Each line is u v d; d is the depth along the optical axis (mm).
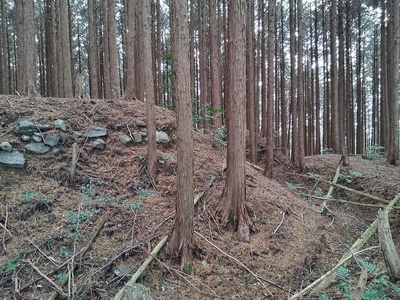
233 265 4383
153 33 14898
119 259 4051
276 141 17938
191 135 4164
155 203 5258
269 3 8352
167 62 11305
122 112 7539
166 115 8234
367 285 3994
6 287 3480
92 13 12633
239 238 4945
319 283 4016
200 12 14188
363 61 20766
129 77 9062
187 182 4160
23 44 7840
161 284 3848
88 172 5660
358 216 7137
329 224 6219
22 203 4625
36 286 3523
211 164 6855
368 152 11969
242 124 5168
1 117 5961
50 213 4598
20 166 5219
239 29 5059
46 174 5312
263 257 4680
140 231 4594
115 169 5910
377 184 8164
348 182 8617
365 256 5066
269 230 5332
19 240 4090
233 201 5195
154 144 5926
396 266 4137
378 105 20500
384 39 15266
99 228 4457
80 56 23141
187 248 4168
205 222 5066
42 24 20844
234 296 3865
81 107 7156
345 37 16938
